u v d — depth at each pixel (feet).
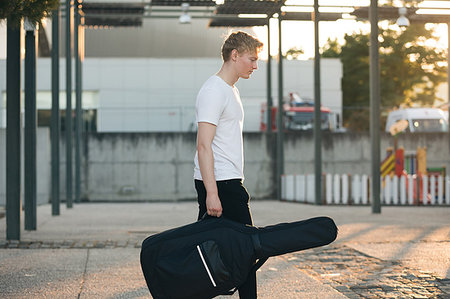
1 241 28.68
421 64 160.86
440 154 89.66
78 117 78.07
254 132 89.40
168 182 88.69
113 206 68.49
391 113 103.71
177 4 76.54
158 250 11.67
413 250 25.31
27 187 35.14
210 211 12.30
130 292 17.26
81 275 19.99
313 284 18.30
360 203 64.95
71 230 35.27
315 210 54.85
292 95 100.63
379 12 74.18
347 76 167.22
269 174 89.56
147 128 91.45
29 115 35.06
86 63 110.93
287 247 11.64
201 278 11.45
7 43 28.58
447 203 64.28
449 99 88.28
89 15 79.46
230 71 12.96
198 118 12.55
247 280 12.94
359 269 21.18
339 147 90.43
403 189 63.36
